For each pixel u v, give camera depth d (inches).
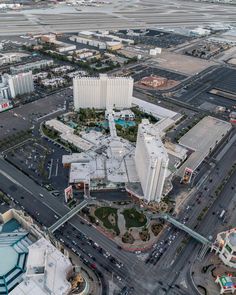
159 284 6225.4
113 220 7568.9
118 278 6269.7
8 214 7066.9
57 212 7716.5
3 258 6156.5
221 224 7706.7
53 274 5728.3
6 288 5689.0
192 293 6092.5
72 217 7588.6
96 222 7460.6
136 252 6820.9
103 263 6545.3
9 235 6727.4
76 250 6766.7
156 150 7588.6
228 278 6190.9
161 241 7116.1
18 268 5994.1
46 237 6569.9
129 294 5994.1
